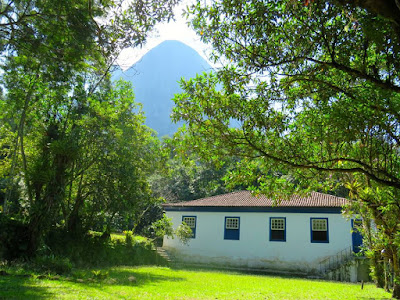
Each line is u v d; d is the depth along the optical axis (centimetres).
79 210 2191
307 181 997
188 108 915
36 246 1588
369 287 1631
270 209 2639
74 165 2002
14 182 2092
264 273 2358
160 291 1070
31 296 770
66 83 1337
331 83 870
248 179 997
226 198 3008
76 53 1155
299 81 891
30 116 1888
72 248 1877
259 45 831
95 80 1934
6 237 1519
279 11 774
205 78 919
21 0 1077
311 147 937
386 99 748
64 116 1930
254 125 870
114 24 909
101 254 2045
